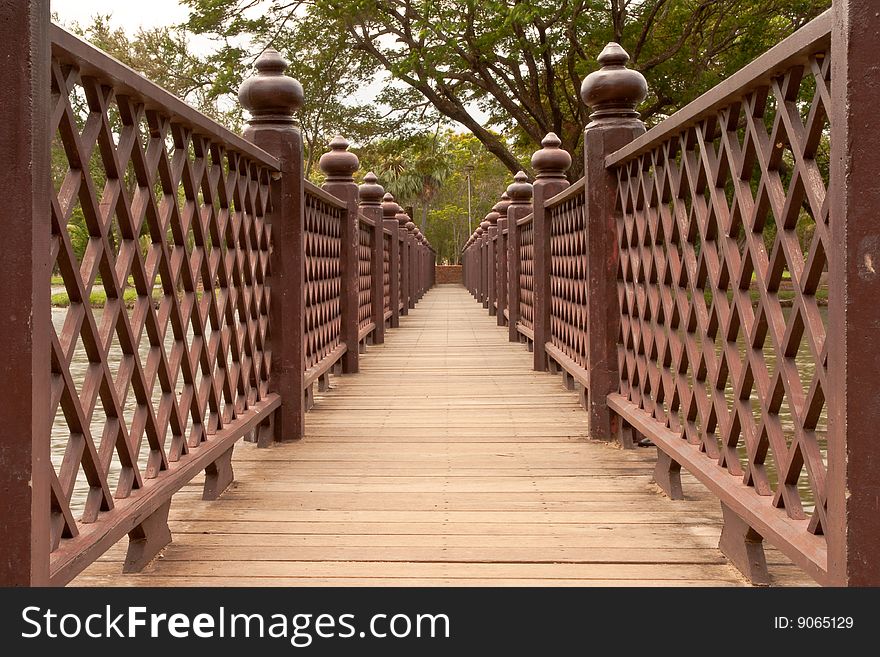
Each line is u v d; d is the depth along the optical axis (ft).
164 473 6.52
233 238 9.07
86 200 4.91
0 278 3.64
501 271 31.04
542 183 18.13
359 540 6.81
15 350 3.65
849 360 3.78
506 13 49.16
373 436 11.30
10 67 3.63
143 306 6.17
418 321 34.22
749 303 6.17
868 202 3.71
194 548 6.62
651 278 9.00
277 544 6.71
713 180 6.71
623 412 10.05
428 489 8.47
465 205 179.22
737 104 6.09
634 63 50.14
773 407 5.57
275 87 10.78
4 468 3.66
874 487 3.72
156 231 6.48
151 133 6.41
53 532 4.46
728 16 54.19
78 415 4.79
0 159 3.63
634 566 6.17
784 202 5.04
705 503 7.95
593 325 10.91
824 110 4.39
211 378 8.10
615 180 10.66
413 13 55.52
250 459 9.91
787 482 5.20
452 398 14.62
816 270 4.61
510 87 57.82
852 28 3.73
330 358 15.29
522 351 22.59
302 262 11.04
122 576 5.98
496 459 9.86
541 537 6.88
